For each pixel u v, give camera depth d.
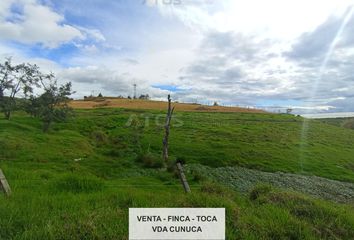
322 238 8.80
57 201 10.55
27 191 12.52
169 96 52.91
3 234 7.33
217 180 40.12
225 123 104.31
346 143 89.75
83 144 51.47
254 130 93.06
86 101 169.38
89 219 8.20
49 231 7.34
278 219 9.15
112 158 47.16
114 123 84.25
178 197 10.83
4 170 17.94
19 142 42.88
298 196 12.17
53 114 59.25
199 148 61.06
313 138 90.62
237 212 9.35
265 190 14.98
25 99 59.75
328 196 38.66
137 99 182.00
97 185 14.70
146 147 58.78
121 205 10.20
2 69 57.50
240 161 53.81
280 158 59.75
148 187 24.47
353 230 9.54
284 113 158.12
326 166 57.81
